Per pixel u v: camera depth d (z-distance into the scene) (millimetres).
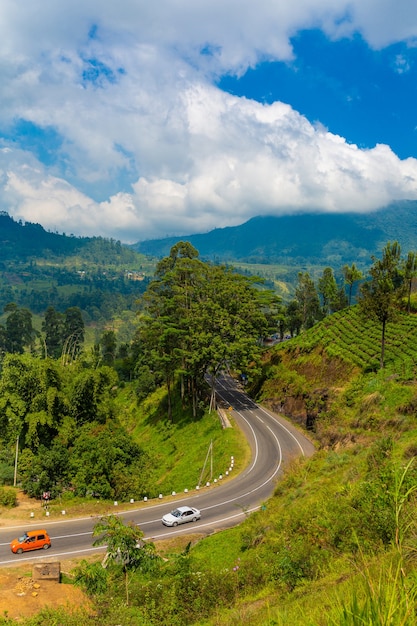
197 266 67312
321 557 13266
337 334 64125
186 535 30453
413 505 9008
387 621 3459
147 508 36781
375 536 11367
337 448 38844
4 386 47438
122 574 21047
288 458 45469
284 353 70000
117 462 43219
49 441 47156
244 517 33312
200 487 41094
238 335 60812
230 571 17688
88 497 38969
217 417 57562
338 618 3900
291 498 26031
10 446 47594
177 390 71938
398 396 39250
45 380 47594
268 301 73562
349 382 50969
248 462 45438
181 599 16359
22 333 135750
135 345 104875
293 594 11172
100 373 52812
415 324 56031
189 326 60844
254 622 9922
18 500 38844
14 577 23266
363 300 49000
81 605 18719
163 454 57062
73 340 135750
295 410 56969
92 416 51469
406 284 65625
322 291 98312
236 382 78312
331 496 19391
